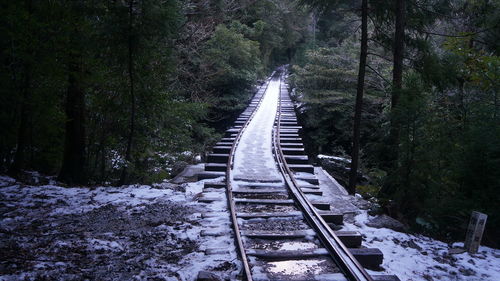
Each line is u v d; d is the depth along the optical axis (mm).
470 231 6977
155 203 8133
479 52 12414
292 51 70938
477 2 12430
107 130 11336
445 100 11508
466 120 9922
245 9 38281
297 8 12984
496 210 8008
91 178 11781
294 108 26625
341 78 22953
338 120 23500
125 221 6973
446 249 7160
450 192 9070
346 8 13398
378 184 10594
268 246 5785
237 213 7168
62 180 10445
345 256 5156
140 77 10070
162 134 11852
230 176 10133
